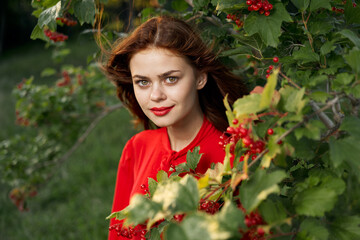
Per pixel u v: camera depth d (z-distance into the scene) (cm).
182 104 137
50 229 447
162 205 80
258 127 95
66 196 530
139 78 138
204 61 141
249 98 87
